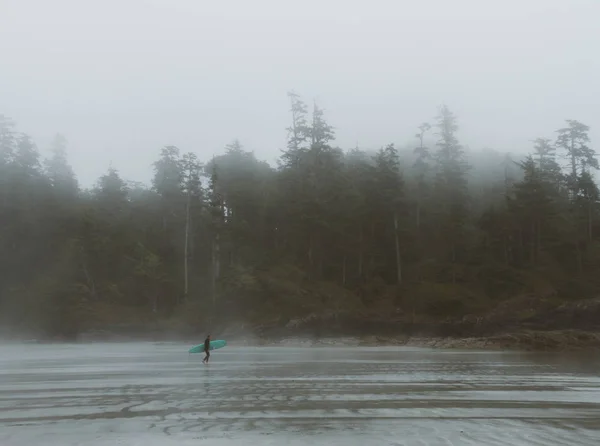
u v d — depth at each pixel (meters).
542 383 22.28
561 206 85.62
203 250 86.62
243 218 86.06
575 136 83.38
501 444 10.91
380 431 12.20
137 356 41.19
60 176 95.00
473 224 88.38
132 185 112.75
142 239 85.75
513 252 81.00
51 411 15.15
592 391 19.69
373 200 78.06
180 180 84.62
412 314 66.38
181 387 20.69
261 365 31.73
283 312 66.75
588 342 49.03
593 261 76.44
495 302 68.88
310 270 77.06
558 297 67.31
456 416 14.23
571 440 11.29
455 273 74.31
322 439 11.35
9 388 20.80
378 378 24.03
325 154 88.00
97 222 81.69
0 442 11.16
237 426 12.80
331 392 19.11
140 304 77.44
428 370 28.05
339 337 60.28
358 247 78.31
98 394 18.80
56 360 37.09
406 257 81.69
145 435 11.79
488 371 27.59
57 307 72.88
